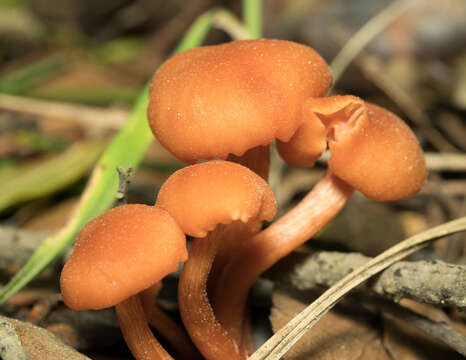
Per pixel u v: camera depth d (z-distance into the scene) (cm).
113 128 30
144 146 21
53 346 18
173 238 17
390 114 19
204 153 17
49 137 30
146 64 43
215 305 19
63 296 17
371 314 19
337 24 36
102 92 34
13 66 44
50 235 20
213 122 17
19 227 24
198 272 18
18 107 29
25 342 18
